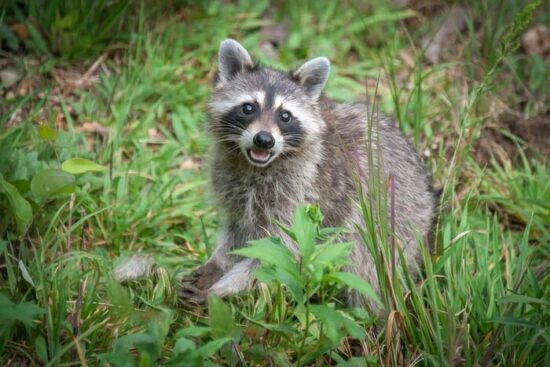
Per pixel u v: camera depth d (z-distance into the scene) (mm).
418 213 7641
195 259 7633
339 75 10523
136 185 8328
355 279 5195
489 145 9492
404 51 10977
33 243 7051
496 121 9836
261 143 6949
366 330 6555
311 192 7207
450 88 10242
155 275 6879
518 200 8398
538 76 10516
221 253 7270
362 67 10656
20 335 5977
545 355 5992
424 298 6523
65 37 9680
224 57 7617
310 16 11250
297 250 7105
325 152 7344
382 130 7734
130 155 8977
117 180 8047
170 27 10242
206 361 5402
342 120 7711
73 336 5676
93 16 9875
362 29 11188
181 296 6766
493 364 6117
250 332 5832
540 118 9773
